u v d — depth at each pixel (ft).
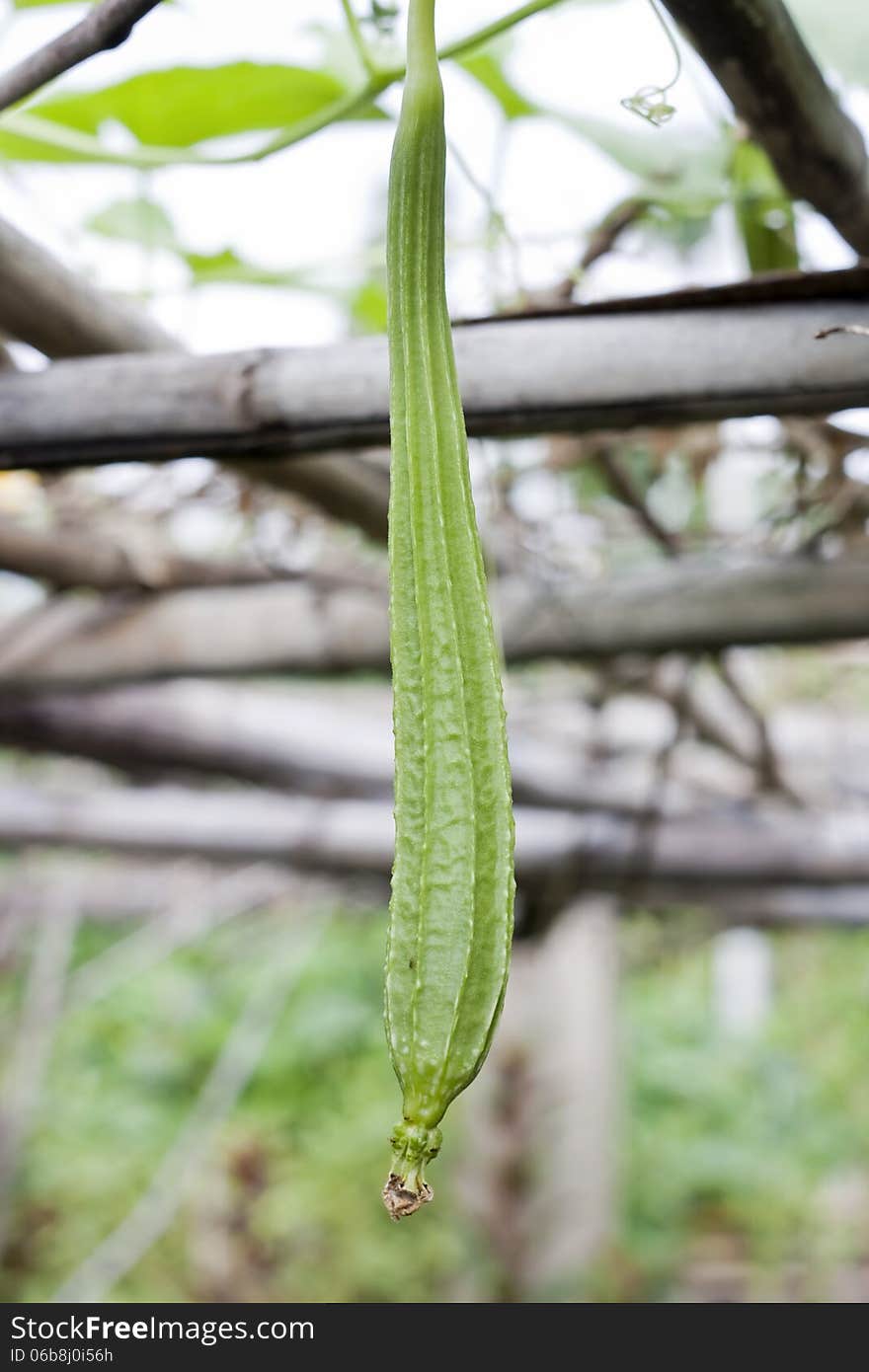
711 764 8.32
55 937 11.76
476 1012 2.10
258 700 6.89
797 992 24.20
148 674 5.36
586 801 7.15
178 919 12.09
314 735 6.89
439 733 2.15
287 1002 19.62
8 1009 17.16
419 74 2.18
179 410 3.08
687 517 5.36
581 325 2.91
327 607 5.18
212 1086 18.22
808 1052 22.41
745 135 3.47
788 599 4.52
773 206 3.72
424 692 2.16
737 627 4.58
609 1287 12.18
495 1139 12.58
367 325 5.01
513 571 4.98
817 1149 20.13
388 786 6.98
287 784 6.95
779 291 2.83
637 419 2.97
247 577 5.23
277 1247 16.07
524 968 12.64
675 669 6.23
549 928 7.70
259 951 19.74
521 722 7.34
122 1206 16.53
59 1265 15.65
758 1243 18.58
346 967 20.62
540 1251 12.30
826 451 4.32
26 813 7.63
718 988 24.18
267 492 5.12
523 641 4.79
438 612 2.16
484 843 2.14
